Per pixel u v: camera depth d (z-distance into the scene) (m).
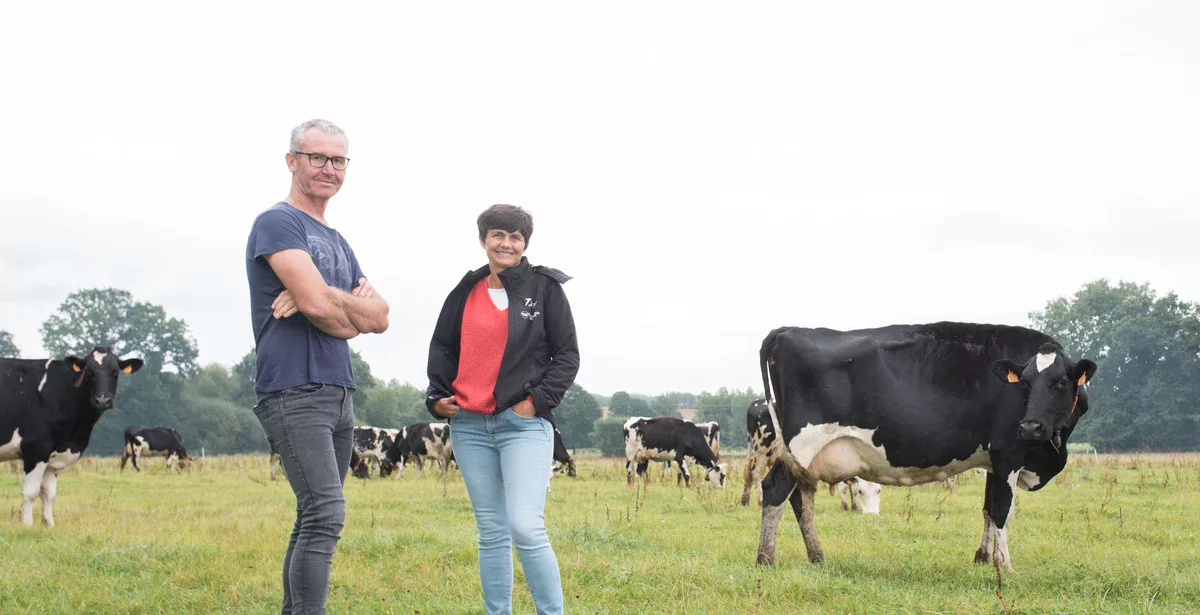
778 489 8.29
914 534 10.90
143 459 47.66
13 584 6.94
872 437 8.16
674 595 6.46
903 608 5.99
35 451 11.48
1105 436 76.44
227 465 37.88
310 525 4.51
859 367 8.15
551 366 4.96
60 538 9.68
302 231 4.73
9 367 11.48
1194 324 75.62
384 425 116.94
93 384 11.73
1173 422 73.94
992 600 6.27
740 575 7.24
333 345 4.73
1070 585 6.89
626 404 144.25
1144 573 7.14
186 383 95.25
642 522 11.58
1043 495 16.12
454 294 5.13
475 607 5.96
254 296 4.72
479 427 4.98
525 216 5.04
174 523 11.50
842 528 11.32
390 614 5.91
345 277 5.05
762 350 8.79
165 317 93.12
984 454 8.16
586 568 7.33
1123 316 78.88
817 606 6.23
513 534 4.74
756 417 16.19
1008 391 7.94
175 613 6.17
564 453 26.23
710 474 20.62
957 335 8.24
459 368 5.04
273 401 4.59
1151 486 18.25
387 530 10.09
